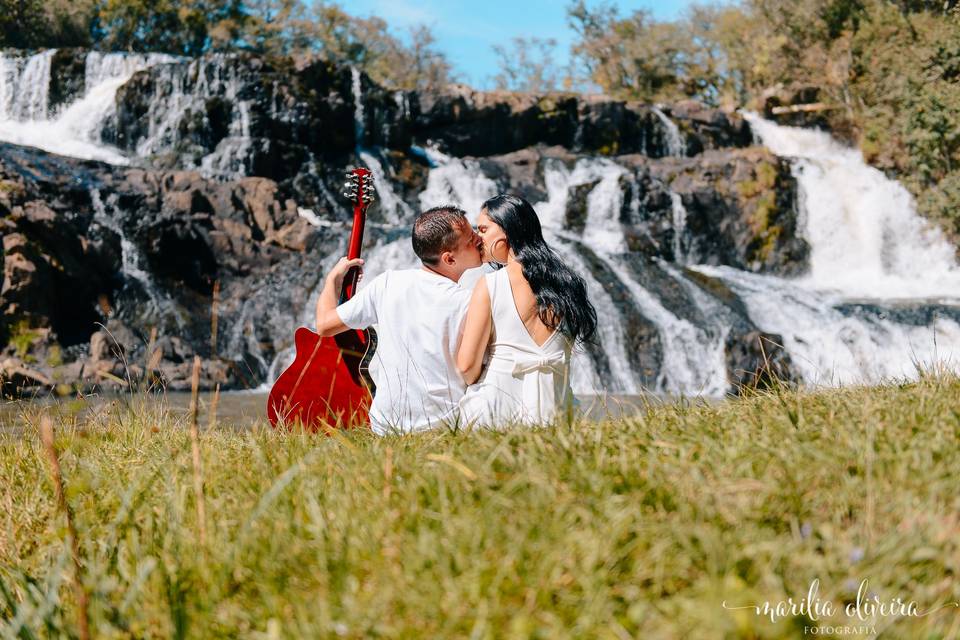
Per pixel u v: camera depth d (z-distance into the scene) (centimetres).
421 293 401
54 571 220
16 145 1795
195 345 1585
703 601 166
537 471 236
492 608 178
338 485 259
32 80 2611
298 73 2455
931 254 2588
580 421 329
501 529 206
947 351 1703
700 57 5156
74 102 2609
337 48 6031
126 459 363
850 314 1766
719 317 1703
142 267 1698
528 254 382
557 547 194
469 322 386
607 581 184
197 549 223
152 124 2420
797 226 2512
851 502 211
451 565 195
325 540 216
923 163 2734
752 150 2762
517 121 2788
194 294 1722
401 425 366
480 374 392
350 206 2398
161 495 276
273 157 2323
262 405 1022
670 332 1619
